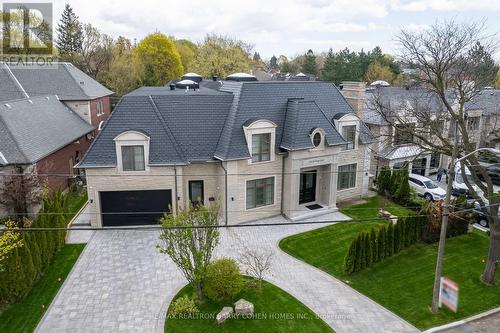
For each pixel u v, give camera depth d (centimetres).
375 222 2669
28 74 3991
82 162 2405
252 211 2655
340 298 1819
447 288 1625
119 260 2127
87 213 2739
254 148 2577
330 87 3153
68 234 2438
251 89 2761
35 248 1897
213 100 2720
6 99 3672
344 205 2997
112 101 5878
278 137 2678
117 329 1578
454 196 3447
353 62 7838
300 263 2131
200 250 1677
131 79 6419
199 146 2586
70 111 3894
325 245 2338
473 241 2441
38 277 1928
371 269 2072
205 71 7988
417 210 2864
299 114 2672
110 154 2434
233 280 1750
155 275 1981
